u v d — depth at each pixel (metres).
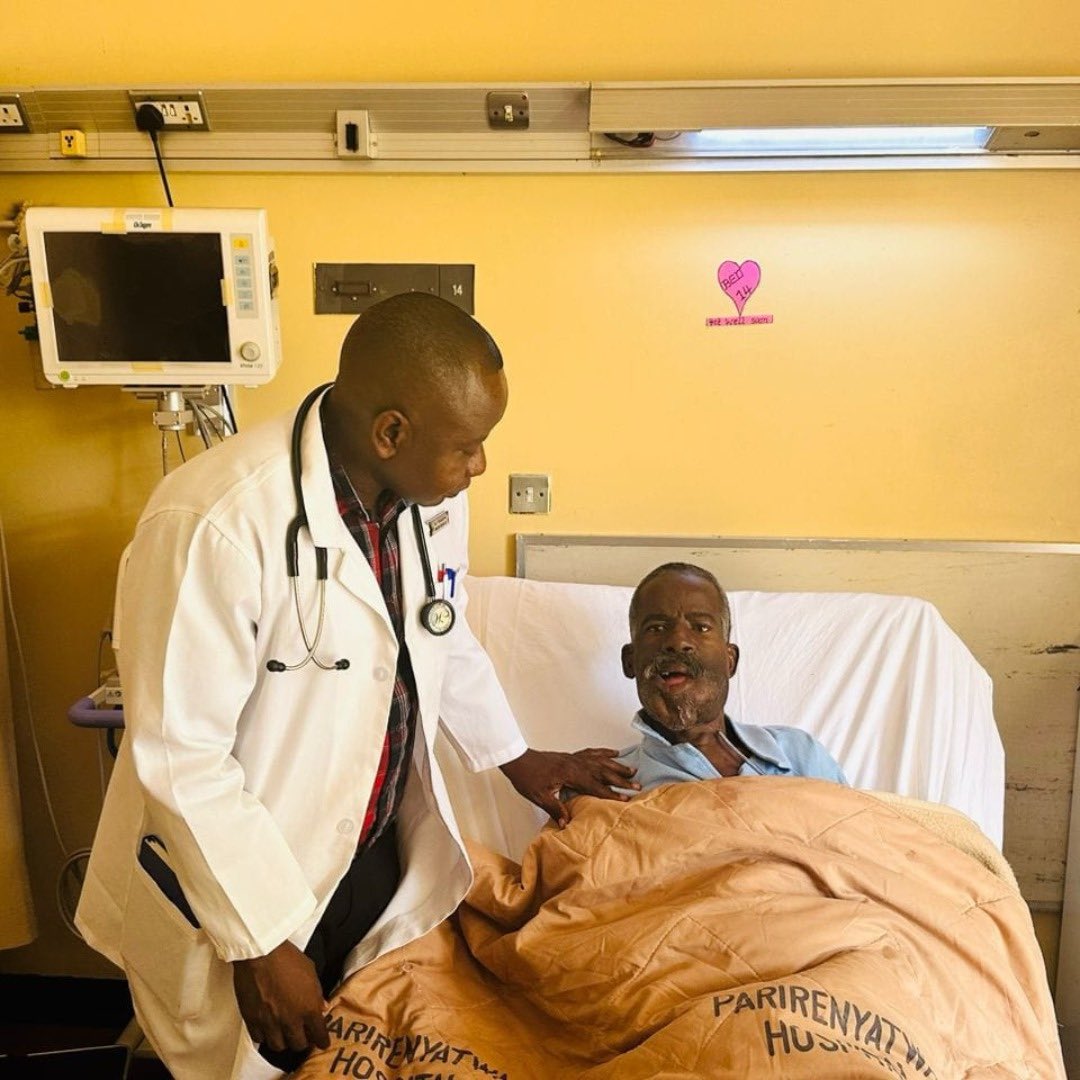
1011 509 2.09
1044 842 2.15
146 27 1.99
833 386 2.07
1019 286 2.00
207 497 1.11
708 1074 1.05
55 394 2.11
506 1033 1.31
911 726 1.85
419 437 1.11
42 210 1.73
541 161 1.98
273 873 1.14
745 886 1.29
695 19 1.93
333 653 1.20
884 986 1.13
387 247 2.05
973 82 1.80
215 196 2.05
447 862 1.42
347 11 1.97
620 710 1.91
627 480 2.13
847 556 2.11
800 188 1.99
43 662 2.21
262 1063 1.23
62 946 2.29
